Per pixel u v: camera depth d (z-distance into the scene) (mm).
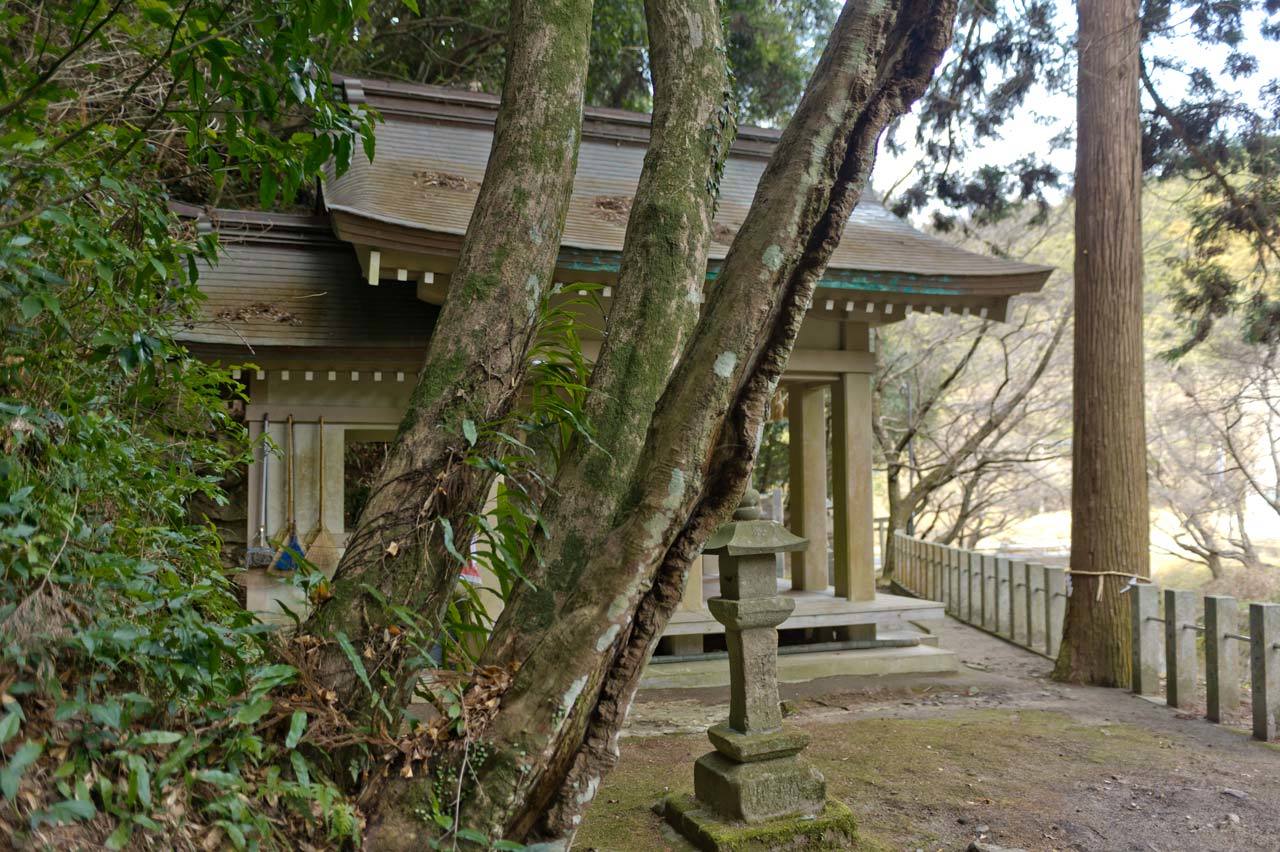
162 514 2436
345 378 6129
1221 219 8883
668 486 1698
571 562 1810
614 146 8164
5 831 1262
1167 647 5977
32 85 1712
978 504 16781
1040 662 7609
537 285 1959
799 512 7996
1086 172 7109
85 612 1700
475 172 7211
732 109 2230
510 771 1611
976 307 6746
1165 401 16250
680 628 6426
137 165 2211
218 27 1936
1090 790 4012
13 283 1654
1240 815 3664
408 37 11594
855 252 7066
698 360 1766
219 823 1446
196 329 5477
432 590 1841
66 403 2016
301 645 1727
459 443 1850
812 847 3232
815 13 13656
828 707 6094
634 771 4410
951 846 3334
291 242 6801
